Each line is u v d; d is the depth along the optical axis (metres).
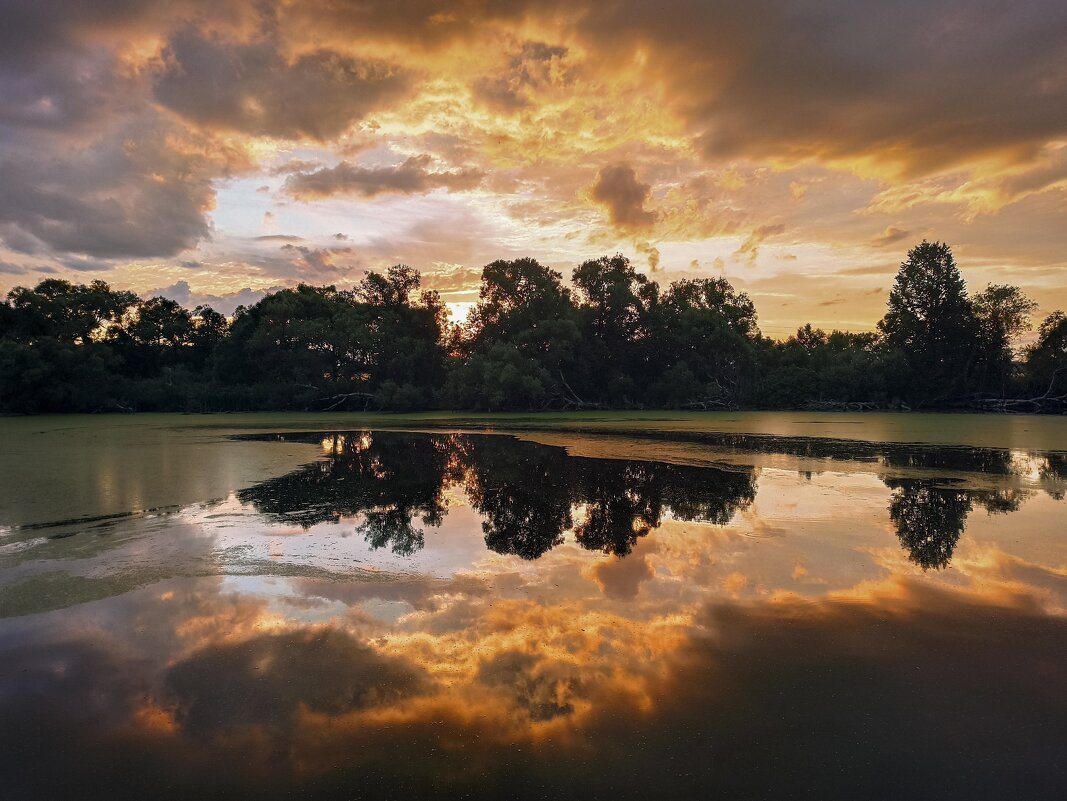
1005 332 48.22
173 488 12.62
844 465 16.31
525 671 4.72
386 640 5.28
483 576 6.98
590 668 4.77
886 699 4.32
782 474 14.68
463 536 8.83
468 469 15.75
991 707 4.21
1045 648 5.09
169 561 7.49
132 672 4.71
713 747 3.77
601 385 53.53
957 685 4.50
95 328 53.44
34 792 3.38
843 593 6.39
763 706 4.22
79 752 3.73
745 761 3.63
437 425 32.88
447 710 4.18
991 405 47.59
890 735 3.89
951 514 10.16
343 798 3.33
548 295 50.78
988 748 3.76
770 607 6.01
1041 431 27.52
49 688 4.46
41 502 11.02
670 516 10.14
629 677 4.62
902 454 18.83
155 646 5.15
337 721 4.05
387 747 3.78
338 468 15.83
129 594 6.37
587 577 6.94
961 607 5.99
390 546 8.25
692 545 8.31
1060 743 3.80
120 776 3.52
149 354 57.59
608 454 19.02
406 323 53.75
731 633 5.40
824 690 4.43
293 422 35.50
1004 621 5.65
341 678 4.61
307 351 49.09
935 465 16.17
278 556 7.73
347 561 7.53
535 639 5.29
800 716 4.10
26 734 3.91
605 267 54.22
